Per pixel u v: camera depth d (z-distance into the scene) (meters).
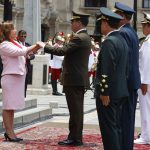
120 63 8.35
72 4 52.50
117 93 8.27
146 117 11.35
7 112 11.14
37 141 11.32
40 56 22.36
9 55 10.88
